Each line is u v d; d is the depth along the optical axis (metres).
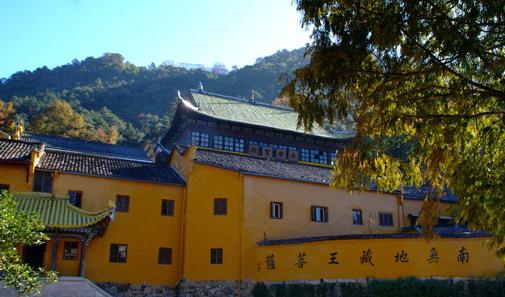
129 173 29.73
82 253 24.47
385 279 23.73
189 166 30.48
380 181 11.77
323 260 25.56
